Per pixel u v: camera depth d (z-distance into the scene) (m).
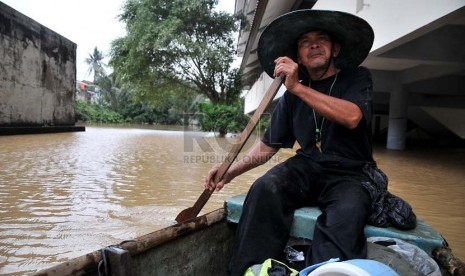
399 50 8.09
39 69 15.77
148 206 4.32
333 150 1.92
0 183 5.37
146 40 18.91
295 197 1.92
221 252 2.14
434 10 5.19
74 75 19.58
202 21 19.11
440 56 8.12
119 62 21.84
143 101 23.97
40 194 4.77
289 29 1.99
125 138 15.43
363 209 1.68
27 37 14.72
